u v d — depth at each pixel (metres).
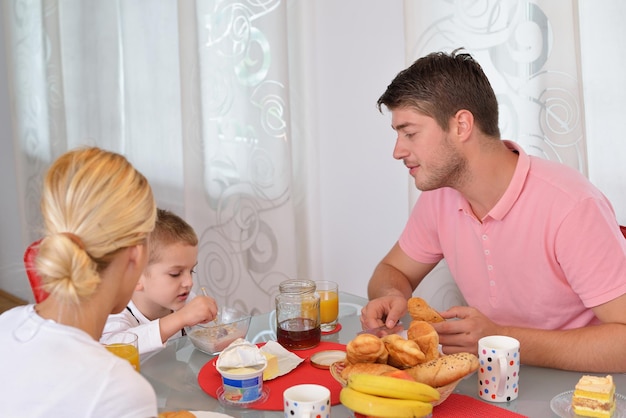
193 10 2.69
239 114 2.65
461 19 2.04
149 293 1.71
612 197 2.00
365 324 1.57
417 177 1.55
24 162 3.79
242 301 2.75
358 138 2.60
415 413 1.04
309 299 1.48
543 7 1.91
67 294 0.94
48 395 0.93
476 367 1.15
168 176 3.12
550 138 1.95
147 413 0.95
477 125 1.49
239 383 1.21
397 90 1.50
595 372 1.33
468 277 1.68
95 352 0.96
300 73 2.74
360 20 2.51
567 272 1.47
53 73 3.52
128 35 3.19
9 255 4.16
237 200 2.71
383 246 2.59
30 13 3.61
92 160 1.00
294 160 2.78
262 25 2.54
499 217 1.54
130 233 1.00
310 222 2.83
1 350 0.97
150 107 3.15
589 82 1.99
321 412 1.09
